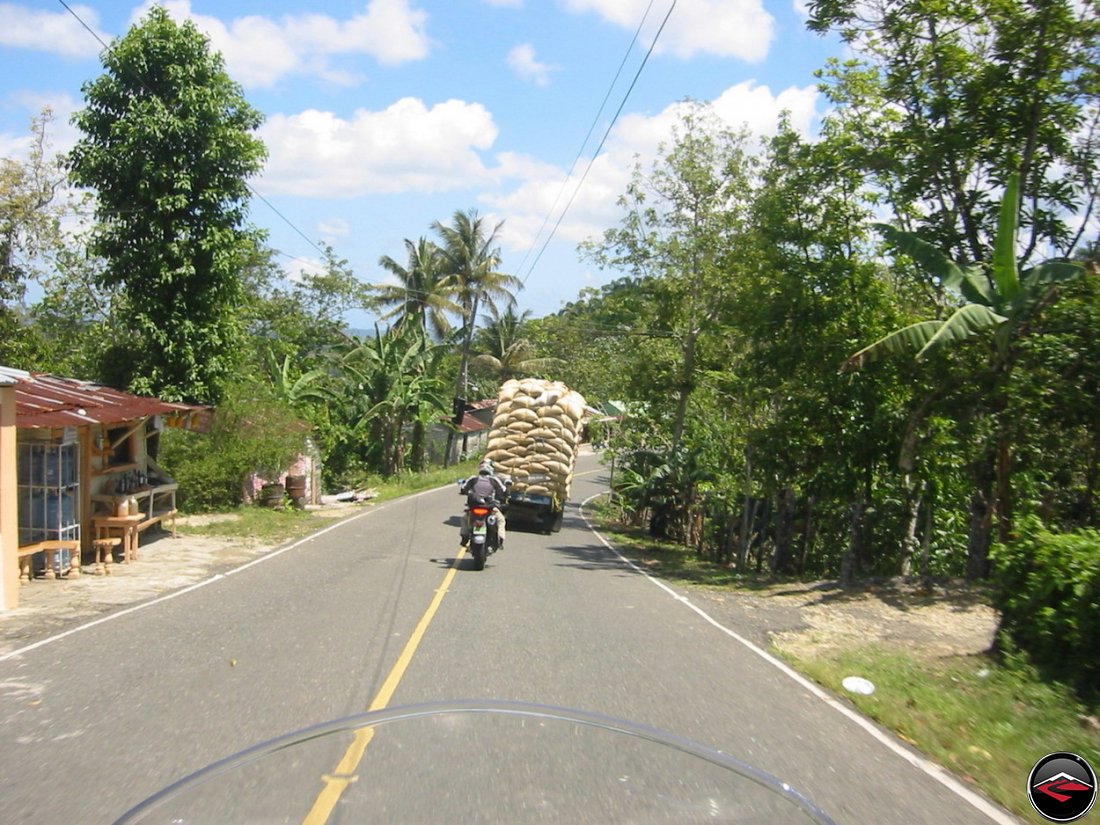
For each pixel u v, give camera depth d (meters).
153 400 15.76
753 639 10.37
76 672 7.39
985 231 15.38
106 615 9.93
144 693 6.76
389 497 31.17
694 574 17.03
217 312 20.69
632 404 30.75
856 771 5.73
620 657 8.66
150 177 19.08
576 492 45.03
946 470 16.17
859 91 16.38
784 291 16.81
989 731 6.70
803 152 16.66
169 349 19.88
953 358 14.41
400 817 2.85
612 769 3.38
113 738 5.67
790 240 16.97
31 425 10.74
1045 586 8.20
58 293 24.28
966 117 15.05
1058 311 12.40
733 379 23.73
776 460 17.27
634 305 28.28
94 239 19.39
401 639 8.95
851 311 16.62
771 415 20.84
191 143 19.44
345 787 3.04
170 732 5.80
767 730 6.52
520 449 23.05
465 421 53.47
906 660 9.19
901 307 17.11
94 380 20.86
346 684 7.12
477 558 14.77
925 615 12.08
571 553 19.23
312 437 26.95
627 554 20.38
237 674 7.39
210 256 19.72
